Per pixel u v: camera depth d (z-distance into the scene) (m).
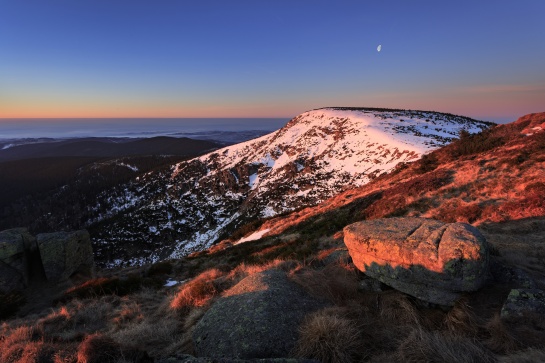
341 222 22.23
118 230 92.12
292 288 7.32
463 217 15.27
